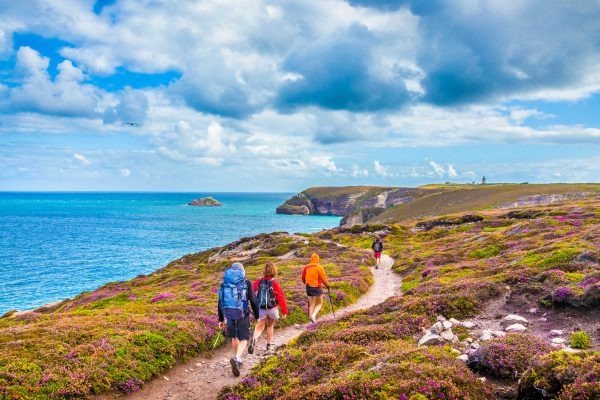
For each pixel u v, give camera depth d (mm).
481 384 8734
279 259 52906
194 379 13727
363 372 9867
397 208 199875
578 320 12766
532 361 9312
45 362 12648
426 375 8867
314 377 10938
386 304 18578
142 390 12773
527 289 16328
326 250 56875
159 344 14953
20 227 166750
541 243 30188
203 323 18297
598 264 18641
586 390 6816
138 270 82375
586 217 51312
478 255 35875
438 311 15547
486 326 13844
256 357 15469
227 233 157000
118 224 189375
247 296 12938
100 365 12844
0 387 10727
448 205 170750
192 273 51875
